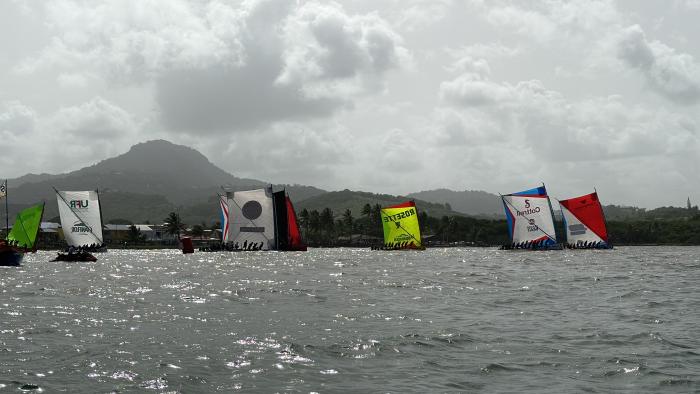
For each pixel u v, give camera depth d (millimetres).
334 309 45531
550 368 26531
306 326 37406
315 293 57844
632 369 26219
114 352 29578
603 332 35031
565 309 45312
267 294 57031
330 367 26781
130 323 38688
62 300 52062
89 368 26438
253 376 25250
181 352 29641
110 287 65250
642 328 36375
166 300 52031
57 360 27922
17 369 26266
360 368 26625
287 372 25922
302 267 106000
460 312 43812
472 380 24656
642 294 55562
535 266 102562
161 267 107375
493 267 100688
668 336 33688
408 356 28891
